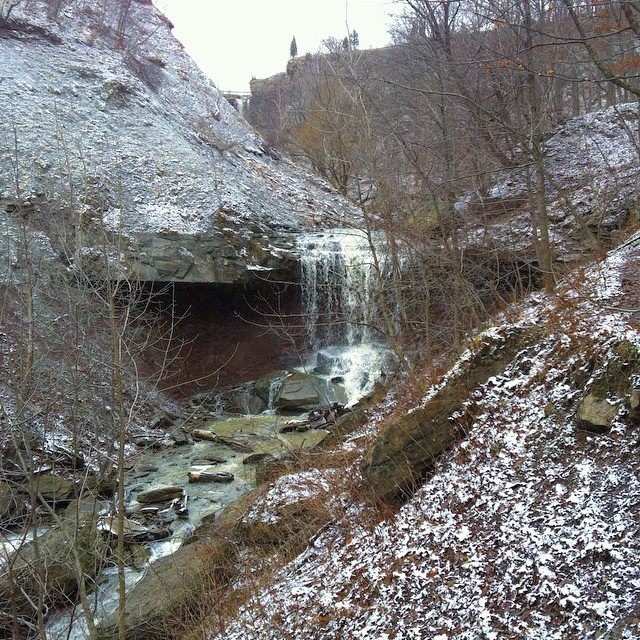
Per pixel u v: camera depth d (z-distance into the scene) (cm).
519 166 1092
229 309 2011
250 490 1078
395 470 711
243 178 2522
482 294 1298
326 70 2169
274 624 619
